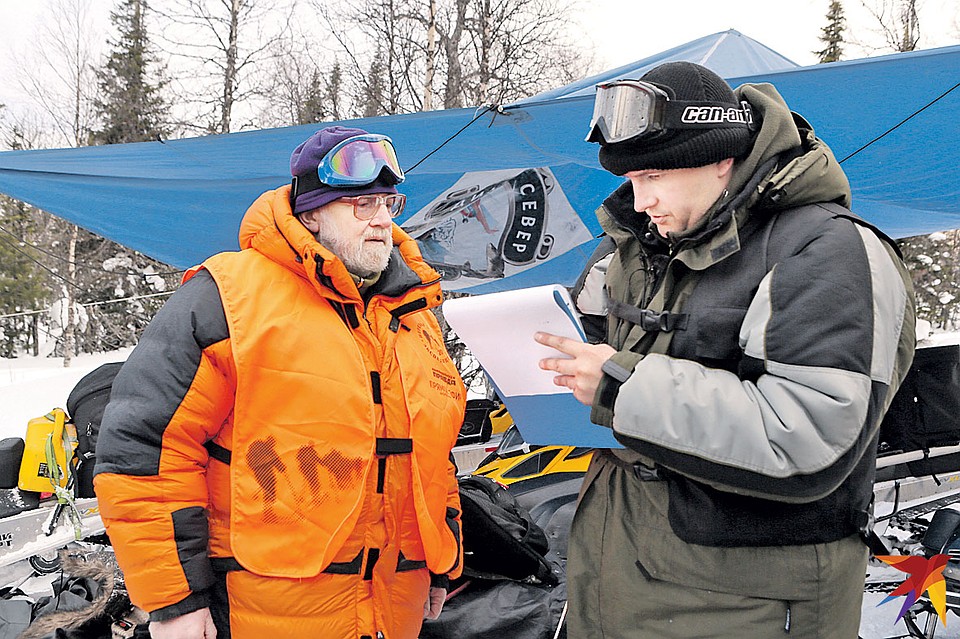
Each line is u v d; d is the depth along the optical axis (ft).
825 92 11.16
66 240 77.36
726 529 4.69
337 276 5.74
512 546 9.46
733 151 4.69
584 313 5.99
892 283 4.44
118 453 5.39
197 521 5.54
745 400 4.26
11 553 11.11
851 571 4.75
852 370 4.13
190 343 5.53
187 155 15.35
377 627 5.94
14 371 67.92
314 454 5.64
